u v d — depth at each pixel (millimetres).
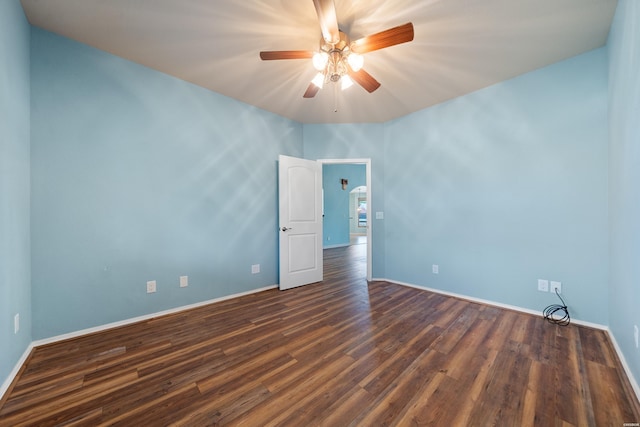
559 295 2502
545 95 2545
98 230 2287
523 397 1461
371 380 1626
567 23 1960
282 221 3594
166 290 2691
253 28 2021
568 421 1288
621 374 1651
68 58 2145
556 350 1946
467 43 2176
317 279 3979
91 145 2252
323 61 1921
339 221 8281
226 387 1568
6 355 1563
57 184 2094
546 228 2568
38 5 1794
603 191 2266
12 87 1680
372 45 1797
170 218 2717
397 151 3846
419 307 2883
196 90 2895
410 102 3322
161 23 1970
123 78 2416
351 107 3482
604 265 2266
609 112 2160
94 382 1609
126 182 2436
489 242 2953
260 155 3514
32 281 1979
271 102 3332
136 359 1864
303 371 1723
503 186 2834
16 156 1738
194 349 2006
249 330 2334
